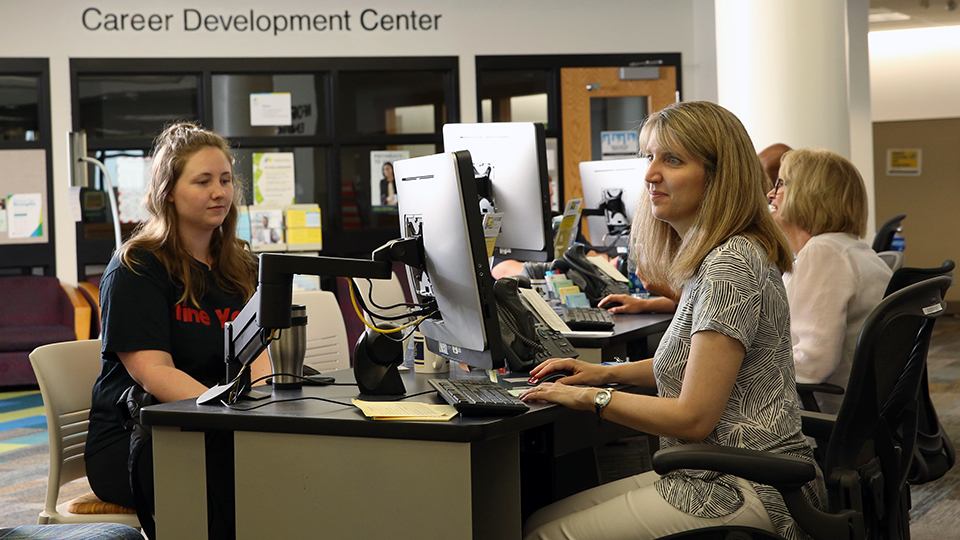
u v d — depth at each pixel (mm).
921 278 2318
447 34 7809
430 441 1553
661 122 1720
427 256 1856
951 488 3686
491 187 2652
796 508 1498
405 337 1916
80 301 6930
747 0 5484
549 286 2887
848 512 1495
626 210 3637
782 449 1596
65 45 7363
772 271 1629
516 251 2676
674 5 8047
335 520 1629
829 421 1906
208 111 7578
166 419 1721
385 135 7828
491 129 2637
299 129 7789
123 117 7602
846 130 5512
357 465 1608
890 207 10688
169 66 7504
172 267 2223
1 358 6555
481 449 1719
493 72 8031
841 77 5477
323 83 7797
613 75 8016
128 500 2115
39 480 4082
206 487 1742
